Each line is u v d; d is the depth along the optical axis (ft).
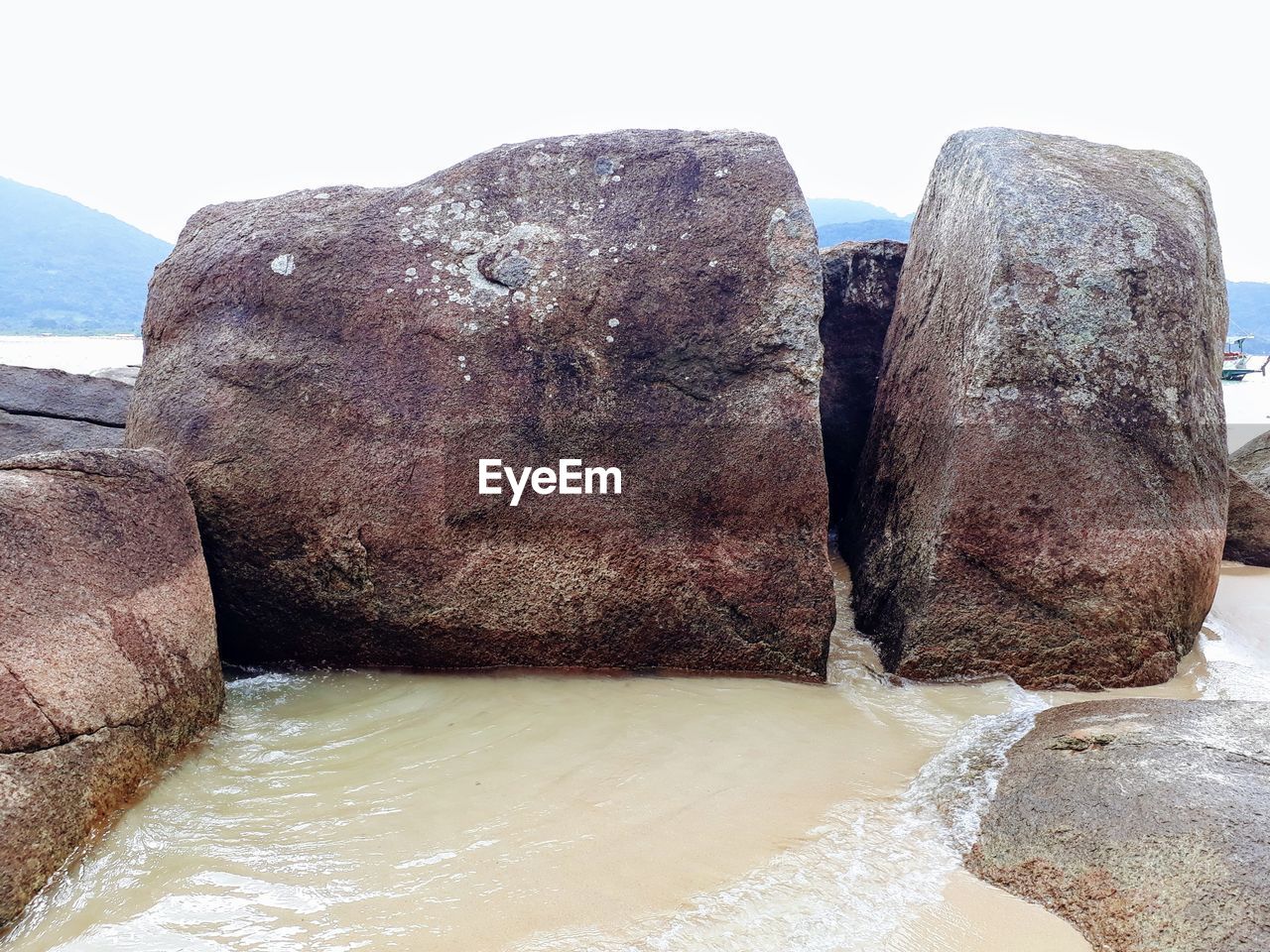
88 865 7.95
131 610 9.52
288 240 13.23
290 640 12.64
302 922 7.29
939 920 7.34
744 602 12.30
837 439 19.27
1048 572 12.18
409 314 12.67
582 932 7.13
